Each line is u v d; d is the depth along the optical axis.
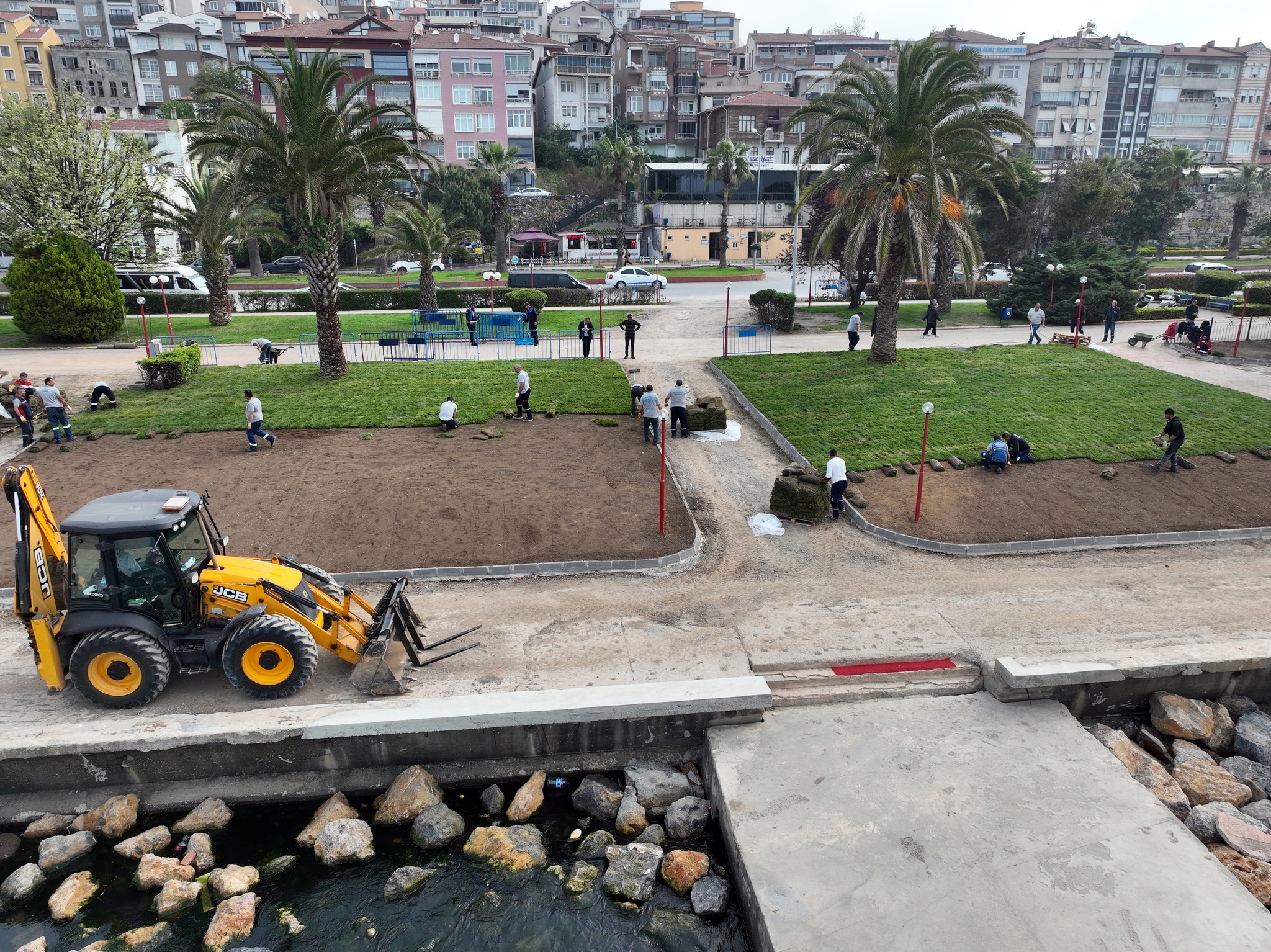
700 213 71.75
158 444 21.06
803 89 92.62
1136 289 39.34
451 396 24.88
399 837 10.05
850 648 12.65
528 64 75.88
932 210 24.05
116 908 9.05
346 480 18.70
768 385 26.11
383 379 26.89
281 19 92.69
